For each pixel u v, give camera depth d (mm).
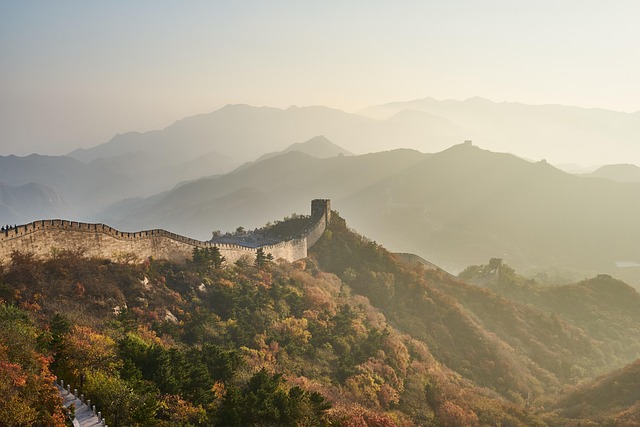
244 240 179125
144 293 103875
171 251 120500
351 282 174125
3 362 57344
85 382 63750
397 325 160875
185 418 67062
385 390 111312
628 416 116375
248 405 71812
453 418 111500
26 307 81875
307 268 166625
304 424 73938
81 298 91438
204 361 84000
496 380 147750
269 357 104562
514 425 116312
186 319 105688
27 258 88875
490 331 176875
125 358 73438
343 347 122062
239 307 117562
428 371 130125
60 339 67625
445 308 173750
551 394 148500
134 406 61688
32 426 53281
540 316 194750
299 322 122812
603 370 172875
